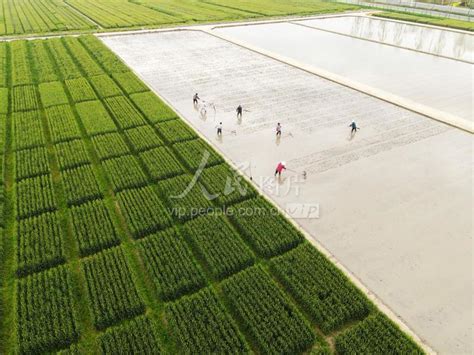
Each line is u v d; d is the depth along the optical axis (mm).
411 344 18312
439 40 73312
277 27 81625
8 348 18219
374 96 46219
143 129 36062
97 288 20547
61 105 40219
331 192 28969
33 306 19828
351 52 65312
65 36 66312
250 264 22828
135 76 49094
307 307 20266
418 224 26078
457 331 19281
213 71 53312
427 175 31281
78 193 27562
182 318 19438
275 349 18203
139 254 23297
